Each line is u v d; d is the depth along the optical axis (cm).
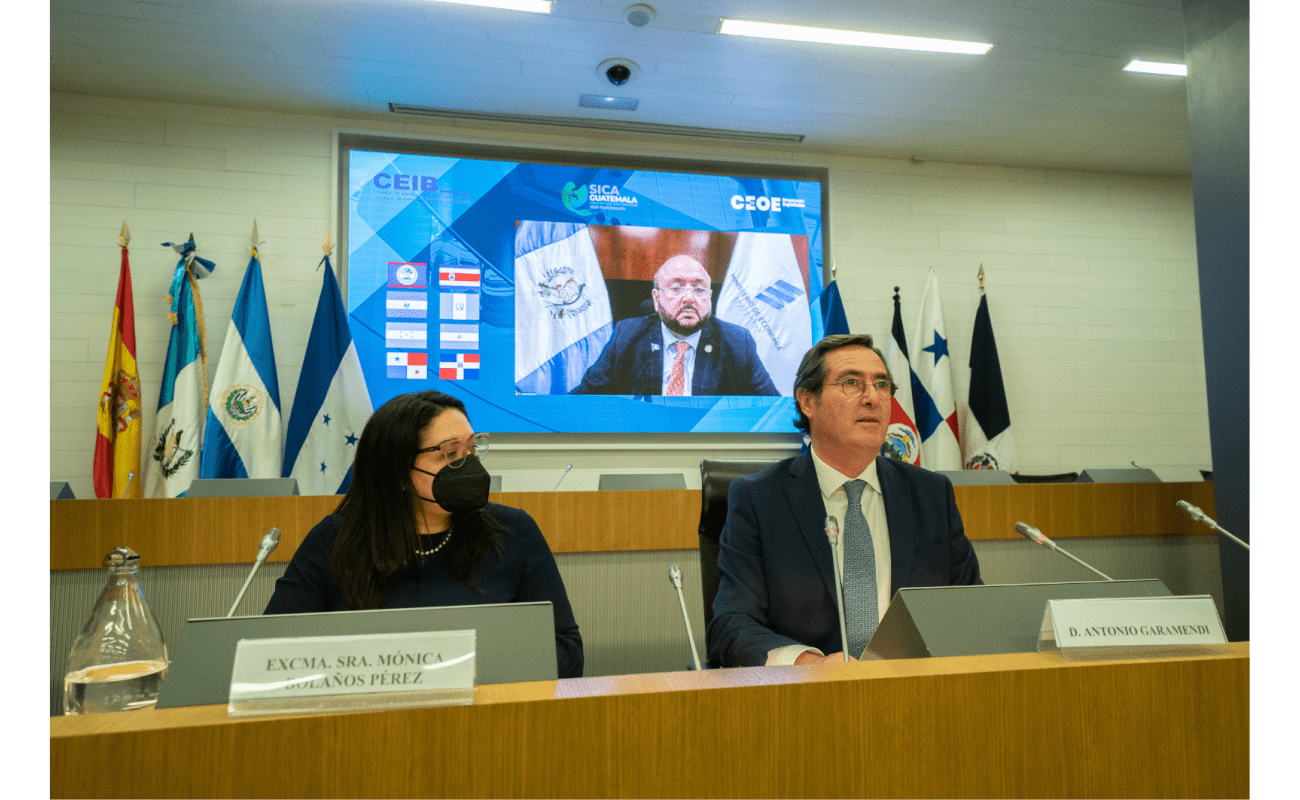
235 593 224
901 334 513
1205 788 73
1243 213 247
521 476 477
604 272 493
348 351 441
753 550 155
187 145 457
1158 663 74
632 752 65
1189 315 572
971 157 542
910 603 95
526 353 479
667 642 246
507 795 63
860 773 68
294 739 61
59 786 57
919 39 404
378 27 388
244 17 378
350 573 128
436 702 65
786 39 403
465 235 478
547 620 87
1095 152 536
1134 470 426
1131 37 402
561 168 495
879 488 159
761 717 67
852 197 534
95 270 439
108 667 96
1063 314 555
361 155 472
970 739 70
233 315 436
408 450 129
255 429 429
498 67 425
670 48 410
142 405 436
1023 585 101
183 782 59
